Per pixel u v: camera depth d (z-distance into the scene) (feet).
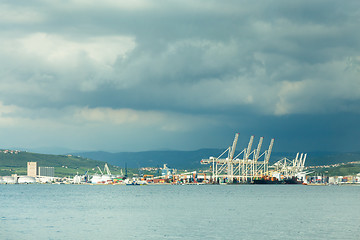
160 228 366.84
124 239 307.99
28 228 370.32
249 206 638.12
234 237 315.58
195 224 395.55
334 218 446.19
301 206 635.66
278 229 358.23
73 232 343.05
